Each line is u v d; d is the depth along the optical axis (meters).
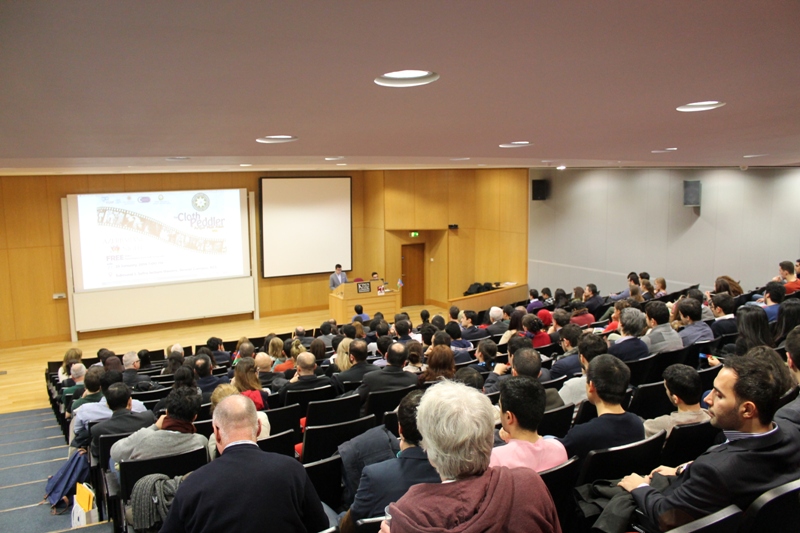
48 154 3.92
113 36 1.37
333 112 2.65
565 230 13.94
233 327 14.24
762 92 2.54
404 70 1.92
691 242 11.62
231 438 1.98
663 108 2.91
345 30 1.42
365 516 2.11
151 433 3.47
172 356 7.13
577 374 4.55
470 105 2.60
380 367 5.38
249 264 14.60
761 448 1.86
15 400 9.77
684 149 5.75
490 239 15.48
